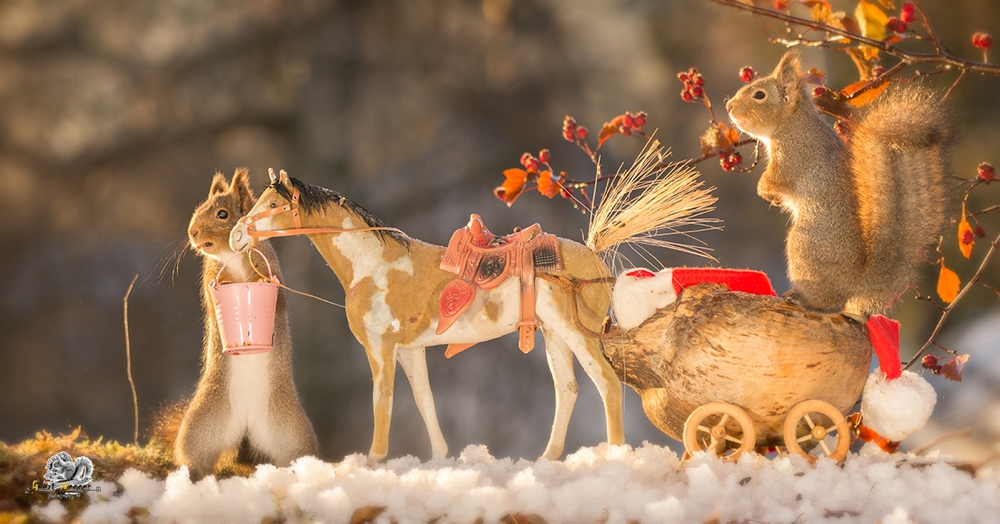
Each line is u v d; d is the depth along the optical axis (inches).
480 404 243.8
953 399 163.6
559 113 267.6
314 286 246.4
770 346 109.4
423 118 259.9
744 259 269.1
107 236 273.0
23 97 270.2
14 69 269.7
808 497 107.9
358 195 257.8
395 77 264.4
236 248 112.4
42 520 107.3
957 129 109.7
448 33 265.3
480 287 112.6
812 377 109.7
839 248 109.3
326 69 265.3
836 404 110.7
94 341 270.1
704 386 110.2
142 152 265.1
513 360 247.4
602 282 112.8
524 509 106.3
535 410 246.1
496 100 263.3
